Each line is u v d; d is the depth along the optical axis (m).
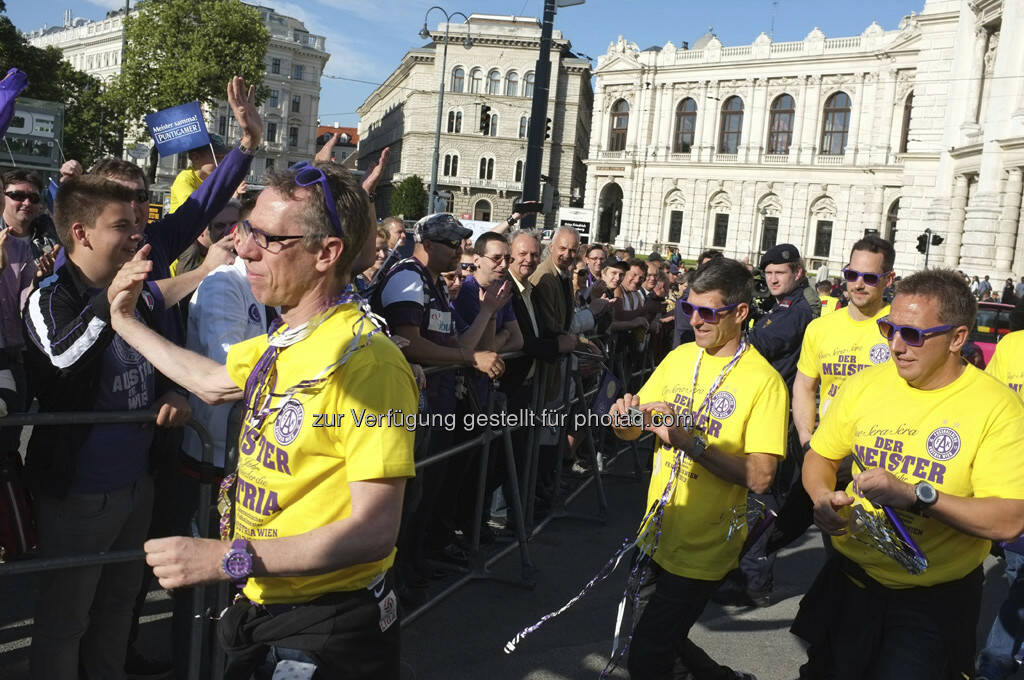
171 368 2.12
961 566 2.47
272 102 85.31
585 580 4.68
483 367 4.05
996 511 2.28
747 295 2.94
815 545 5.66
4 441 2.50
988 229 32.69
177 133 4.29
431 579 4.48
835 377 4.21
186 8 44.81
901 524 2.34
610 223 60.62
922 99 39.06
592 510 6.00
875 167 47.06
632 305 7.68
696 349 3.11
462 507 4.91
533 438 5.22
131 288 2.19
